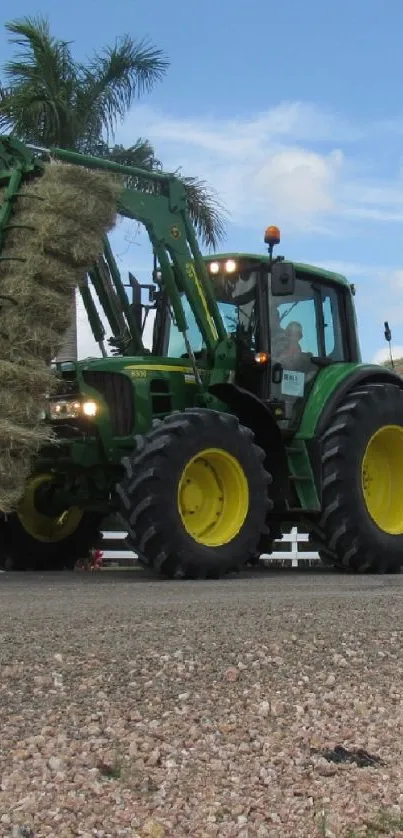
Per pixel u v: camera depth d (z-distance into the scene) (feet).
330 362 30.96
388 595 20.04
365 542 29.22
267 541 32.89
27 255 23.53
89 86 59.00
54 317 23.65
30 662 11.69
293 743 9.25
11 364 22.81
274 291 28.35
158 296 31.48
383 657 12.96
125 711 9.88
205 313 28.94
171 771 8.29
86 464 27.14
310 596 19.75
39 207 23.94
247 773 8.36
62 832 7.00
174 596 20.08
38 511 30.66
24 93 56.90
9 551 31.89
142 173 28.12
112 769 8.24
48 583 24.75
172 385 28.37
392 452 31.22
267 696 10.77
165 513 24.84
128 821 7.29
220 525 26.48
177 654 12.34
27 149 25.50
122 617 15.51
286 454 28.45
